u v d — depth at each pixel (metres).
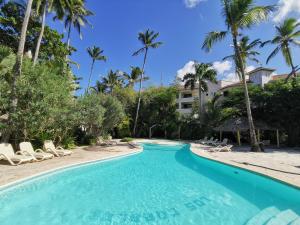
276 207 7.05
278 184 8.45
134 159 17.00
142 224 5.70
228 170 12.27
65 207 6.77
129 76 47.91
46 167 10.39
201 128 36.66
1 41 24.03
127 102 43.81
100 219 5.97
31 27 24.69
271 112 25.25
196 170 13.11
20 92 12.71
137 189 8.91
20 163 10.83
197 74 39.62
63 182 9.59
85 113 18.80
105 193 8.26
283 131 27.61
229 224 5.73
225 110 32.41
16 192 7.76
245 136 31.09
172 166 14.33
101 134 26.14
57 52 27.08
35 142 15.34
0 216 5.97
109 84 53.75
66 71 25.92
